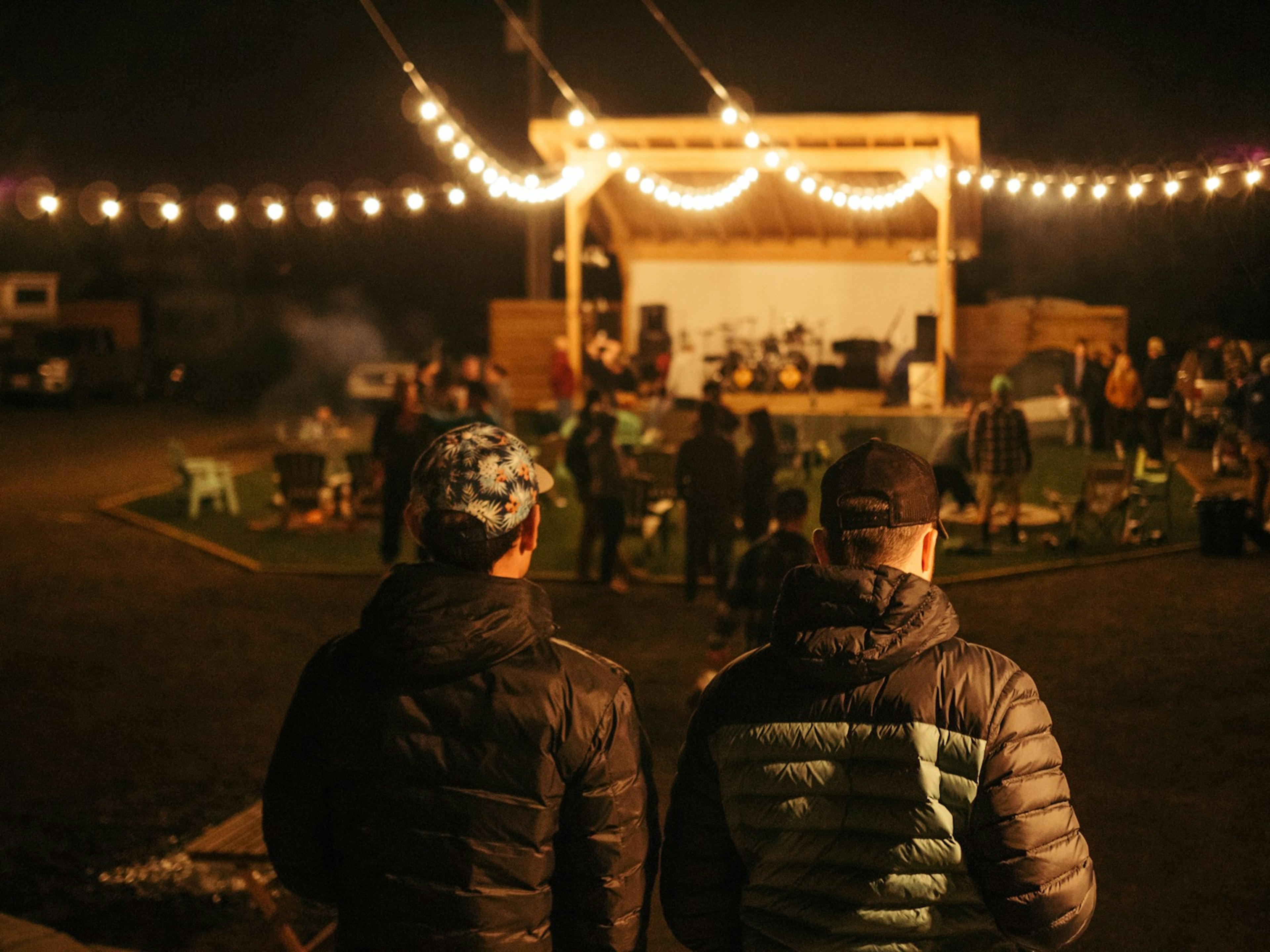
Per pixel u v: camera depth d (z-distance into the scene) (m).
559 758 2.10
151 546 13.95
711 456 10.40
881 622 2.01
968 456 13.01
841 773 2.01
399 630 2.10
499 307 25.56
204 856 4.53
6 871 5.76
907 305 24.67
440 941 2.08
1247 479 16.75
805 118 18.30
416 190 13.78
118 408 31.56
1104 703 7.62
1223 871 5.19
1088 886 1.98
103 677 8.81
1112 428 20.14
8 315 33.28
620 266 25.59
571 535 14.55
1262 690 7.78
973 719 1.98
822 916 2.03
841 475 2.19
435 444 2.30
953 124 18.03
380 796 2.11
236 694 8.40
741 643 9.35
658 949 4.57
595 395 11.69
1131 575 11.40
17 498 17.30
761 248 25.14
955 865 1.98
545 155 20.23
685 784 2.17
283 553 13.45
